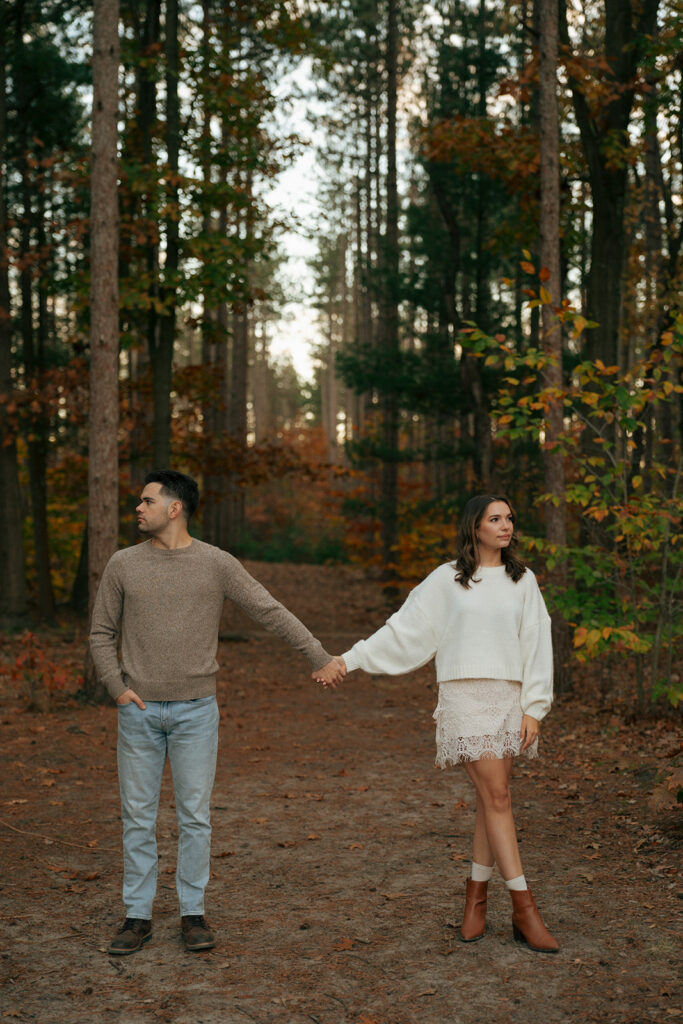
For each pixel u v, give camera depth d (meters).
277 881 4.37
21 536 14.88
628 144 11.78
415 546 16.86
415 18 20.41
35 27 15.70
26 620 14.73
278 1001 3.09
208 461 16.22
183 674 3.54
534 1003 3.03
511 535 3.58
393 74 20.70
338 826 5.30
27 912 3.98
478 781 3.49
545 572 9.17
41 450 15.95
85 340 15.05
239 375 25.44
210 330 14.59
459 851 4.79
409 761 7.02
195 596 3.56
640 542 7.04
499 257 15.46
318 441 43.09
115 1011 3.03
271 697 10.16
